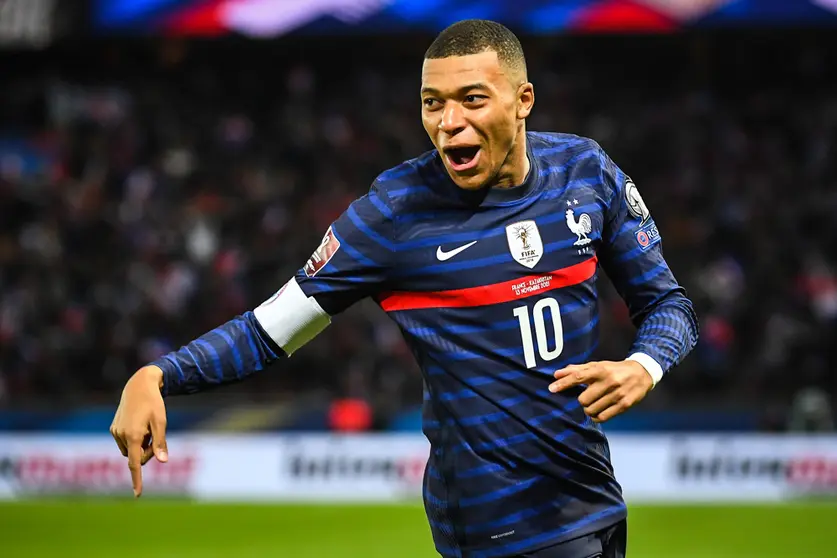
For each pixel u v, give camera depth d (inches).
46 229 2443.4
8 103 2839.6
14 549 1412.4
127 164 2667.3
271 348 459.8
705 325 2166.6
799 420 1884.8
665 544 1428.4
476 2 2468.0
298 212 2519.7
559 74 2854.3
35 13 2472.9
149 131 2743.6
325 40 2871.6
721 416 1898.4
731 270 2345.0
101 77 2955.2
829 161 2628.0
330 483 1868.8
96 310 2224.4
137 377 434.0
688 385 2089.1
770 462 1846.7
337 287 457.4
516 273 457.7
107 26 2477.9
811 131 2721.5
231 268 2337.6
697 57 2883.9
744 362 2166.6
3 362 2139.5
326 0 2486.5
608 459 483.2
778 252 2388.0
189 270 2322.8
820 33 2797.7
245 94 2886.3
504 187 460.4
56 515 1679.4
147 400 426.3
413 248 456.8
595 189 476.7
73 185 2591.0
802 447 1846.7
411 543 1430.9
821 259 2380.7
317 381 2095.2
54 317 2213.3
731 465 1849.2
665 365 452.4
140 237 2413.9
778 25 2421.3
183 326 2208.4
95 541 1465.3
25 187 2576.3
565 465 464.8
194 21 2486.5
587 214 469.7
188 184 2610.7
